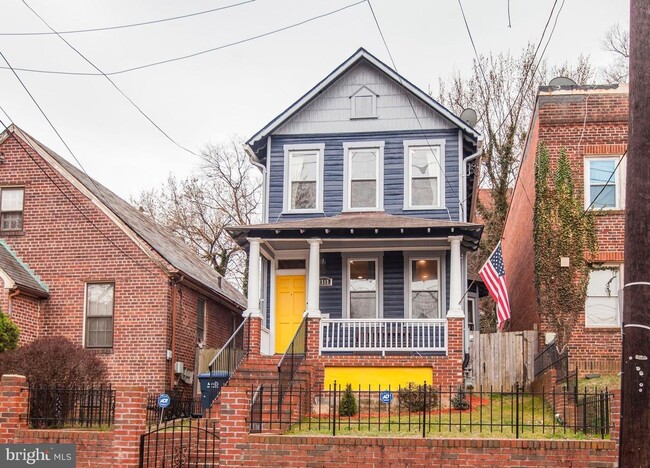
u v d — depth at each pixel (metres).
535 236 22.89
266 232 20.77
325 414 18.70
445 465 12.68
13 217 23.73
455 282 20.14
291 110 23.52
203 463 15.21
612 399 13.07
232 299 28.88
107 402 16.16
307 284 22.77
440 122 23.25
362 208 23.08
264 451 13.09
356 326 21.09
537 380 20.23
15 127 23.94
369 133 23.44
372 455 12.86
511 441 12.62
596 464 12.46
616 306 22.19
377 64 23.36
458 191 22.77
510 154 37.62
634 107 10.37
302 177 23.50
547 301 22.28
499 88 40.06
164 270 22.83
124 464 13.72
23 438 14.24
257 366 19.52
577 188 22.67
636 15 10.54
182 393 23.47
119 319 22.77
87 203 23.45
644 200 10.12
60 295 23.09
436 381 19.52
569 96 23.00
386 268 22.47
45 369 17.16
